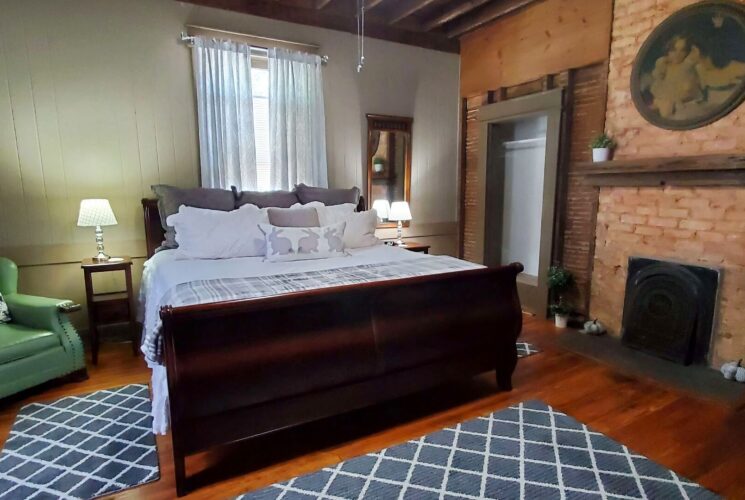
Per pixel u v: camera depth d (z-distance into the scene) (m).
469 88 4.97
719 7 2.80
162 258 3.18
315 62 4.20
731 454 2.09
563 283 3.95
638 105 3.32
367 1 4.09
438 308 2.43
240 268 2.84
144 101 3.63
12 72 3.19
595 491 1.84
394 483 1.90
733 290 2.89
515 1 4.15
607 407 2.54
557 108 3.88
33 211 3.36
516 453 2.11
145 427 2.31
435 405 2.58
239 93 3.89
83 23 3.36
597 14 3.56
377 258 3.23
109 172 3.57
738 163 2.67
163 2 3.61
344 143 4.55
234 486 1.88
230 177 3.92
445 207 5.32
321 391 2.10
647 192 3.33
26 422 2.35
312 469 2.00
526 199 4.71
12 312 2.86
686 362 3.08
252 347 1.90
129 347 3.50
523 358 3.25
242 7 3.90
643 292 3.34
